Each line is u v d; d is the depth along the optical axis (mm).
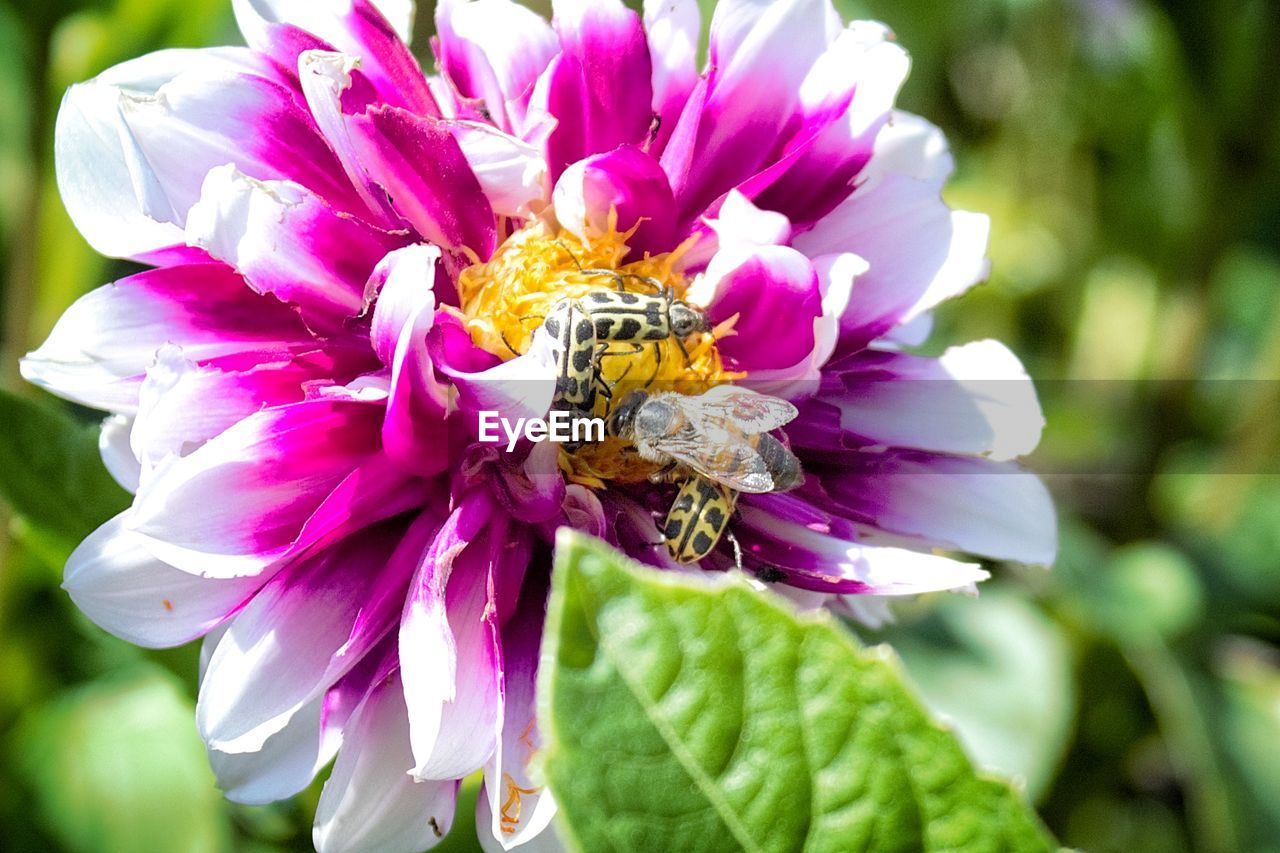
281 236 128
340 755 128
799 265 135
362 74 138
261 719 126
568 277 141
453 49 143
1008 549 145
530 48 143
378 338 127
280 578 129
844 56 143
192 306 133
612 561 93
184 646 152
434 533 131
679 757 94
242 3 137
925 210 147
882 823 95
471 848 155
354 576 131
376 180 134
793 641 94
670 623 93
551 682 92
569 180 138
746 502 140
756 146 145
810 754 94
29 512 146
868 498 144
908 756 94
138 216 133
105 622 127
